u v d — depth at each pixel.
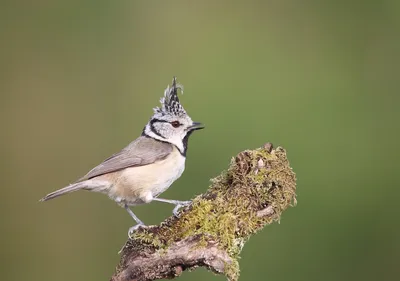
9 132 15.99
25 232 15.17
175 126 9.47
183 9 16.81
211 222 7.43
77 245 14.84
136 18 16.81
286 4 16.72
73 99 16.33
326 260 13.22
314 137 14.52
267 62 15.83
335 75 15.58
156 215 14.11
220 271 7.12
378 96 15.27
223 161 14.23
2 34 16.48
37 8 16.72
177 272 7.25
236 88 15.33
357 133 14.62
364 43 16.25
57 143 16.02
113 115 16.09
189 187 14.05
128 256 7.47
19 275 14.86
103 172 9.06
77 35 16.75
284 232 13.37
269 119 14.80
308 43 16.22
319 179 14.03
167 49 16.41
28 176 15.77
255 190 7.65
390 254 13.34
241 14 16.66
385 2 16.47
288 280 13.03
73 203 14.99
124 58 16.55
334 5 16.69
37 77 16.44
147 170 9.14
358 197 13.80
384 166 14.12
